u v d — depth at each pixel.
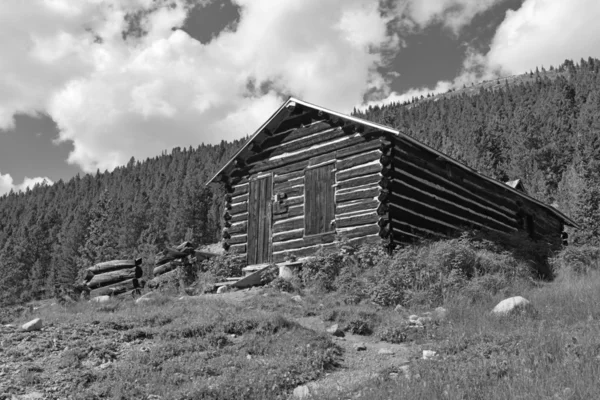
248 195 20.62
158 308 12.63
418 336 10.17
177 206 88.94
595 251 19.50
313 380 8.09
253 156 20.81
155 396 7.25
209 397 7.13
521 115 93.19
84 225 82.38
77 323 10.78
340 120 17.83
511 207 23.91
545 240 26.78
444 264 14.07
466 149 85.25
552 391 5.78
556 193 62.88
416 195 17.05
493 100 144.75
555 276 17.81
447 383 6.59
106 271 19.22
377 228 15.82
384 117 79.31
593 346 7.37
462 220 19.36
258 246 19.66
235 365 8.40
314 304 12.82
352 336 10.63
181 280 19.11
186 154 191.75
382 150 16.23
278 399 7.26
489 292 12.94
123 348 9.22
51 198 192.75
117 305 13.74
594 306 10.62
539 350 7.54
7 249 85.50
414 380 6.98
